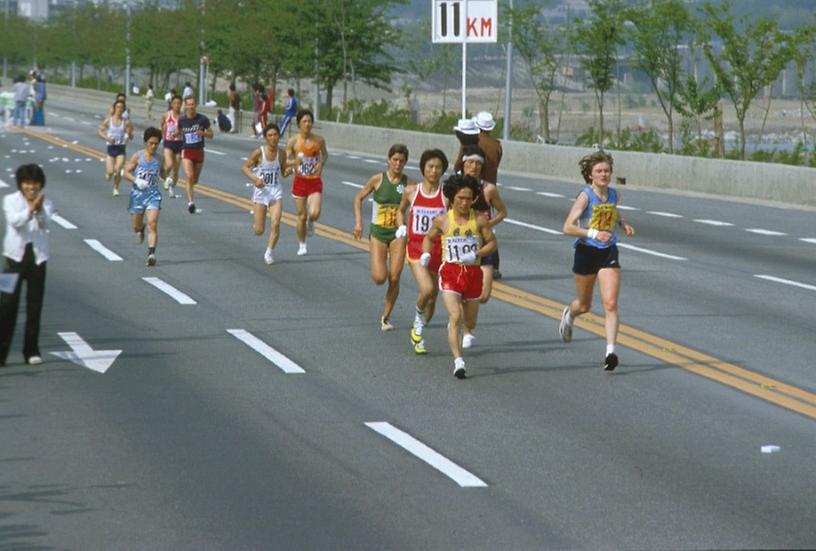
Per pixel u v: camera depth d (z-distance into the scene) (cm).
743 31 11569
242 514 2419
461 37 9144
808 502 2527
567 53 14912
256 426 3083
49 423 3102
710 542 2286
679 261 5988
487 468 2739
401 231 4094
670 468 2753
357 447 2897
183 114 7919
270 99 17588
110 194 8694
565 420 3161
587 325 4391
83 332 4250
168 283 5241
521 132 14762
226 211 7881
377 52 18012
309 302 4831
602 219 3712
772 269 5772
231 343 4084
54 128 17188
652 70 12094
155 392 3428
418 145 13138
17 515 2409
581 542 2280
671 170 9800
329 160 12525
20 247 3722
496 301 4869
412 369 3728
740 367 3781
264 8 18638
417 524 2367
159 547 2234
